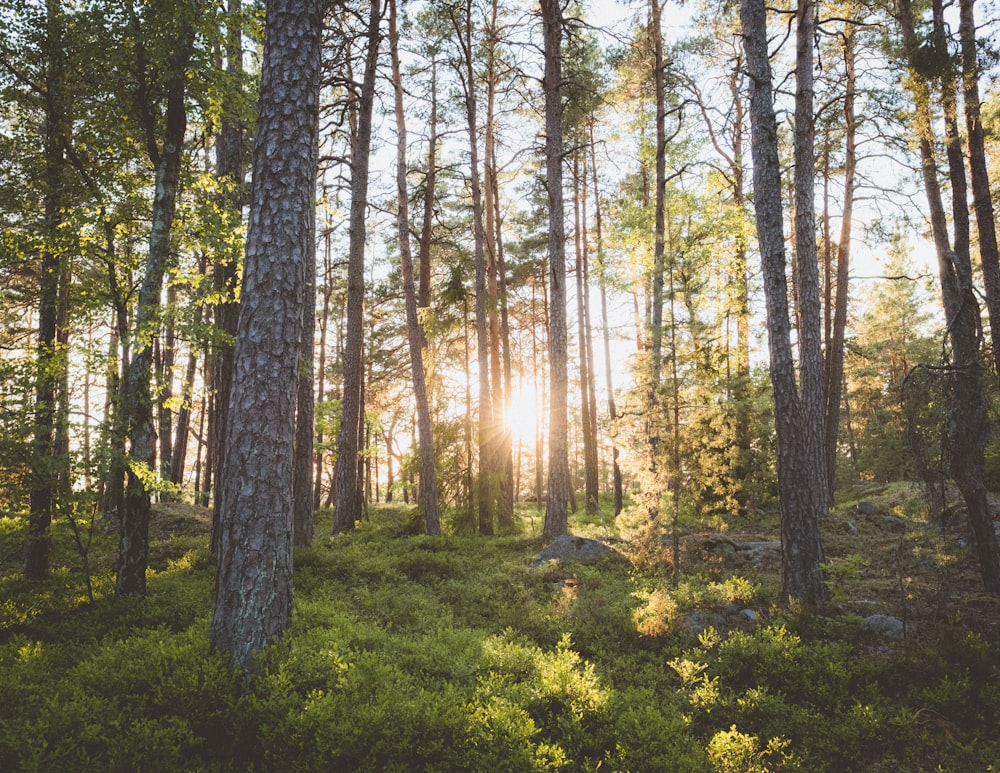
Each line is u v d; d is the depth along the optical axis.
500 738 4.86
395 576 11.14
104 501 18.62
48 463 7.97
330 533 18.16
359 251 16.94
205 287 10.39
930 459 8.41
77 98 10.06
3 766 4.05
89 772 4.03
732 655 6.98
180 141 9.88
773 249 9.17
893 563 9.75
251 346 5.89
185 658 5.34
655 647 7.74
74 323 10.27
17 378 8.39
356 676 5.52
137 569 8.89
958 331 9.20
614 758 5.03
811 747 5.52
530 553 13.63
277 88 6.18
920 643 7.11
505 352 24.81
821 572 8.95
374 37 15.76
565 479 14.78
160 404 9.62
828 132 17.84
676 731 5.31
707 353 10.92
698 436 10.99
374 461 36.59
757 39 9.49
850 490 24.77
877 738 5.48
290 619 5.92
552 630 8.16
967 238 10.24
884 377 37.94
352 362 17.17
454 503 18.50
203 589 9.36
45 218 10.22
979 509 8.61
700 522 16.50
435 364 19.42
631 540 11.19
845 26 16.39
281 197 6.08
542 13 15.57
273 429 5.84
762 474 17.86
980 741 5.48
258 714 4.77
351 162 18.56
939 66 10.34
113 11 9.03
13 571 10.96
